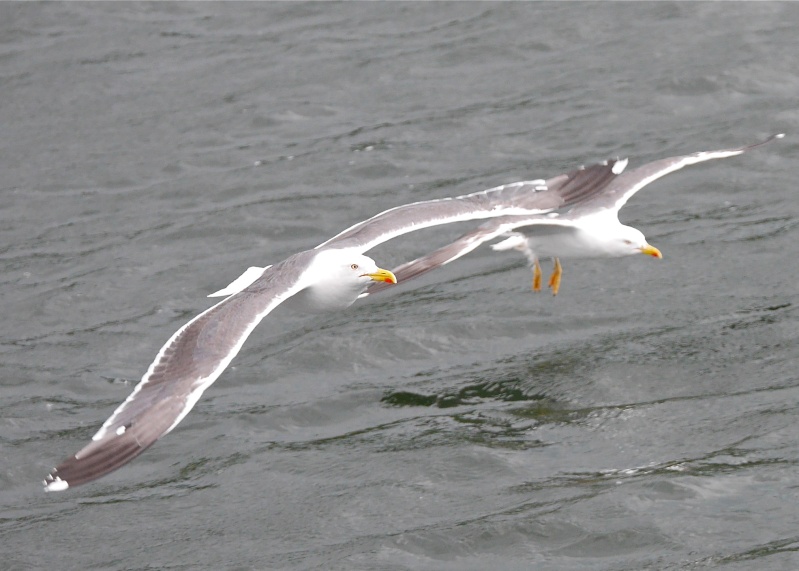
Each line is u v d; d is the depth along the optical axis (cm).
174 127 2339
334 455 1380
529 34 2509
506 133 2189
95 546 1270
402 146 2186
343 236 1280
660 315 1627
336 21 2680
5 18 2783
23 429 1506
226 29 2698
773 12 2469
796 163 1994
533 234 1574
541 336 1611
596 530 1195
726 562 1134
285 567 1192
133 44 2661
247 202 2066
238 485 1346
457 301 1720
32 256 1972
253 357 1636
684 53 2359
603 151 2097
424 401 1480
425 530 1221
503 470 1312
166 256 1938
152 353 1680
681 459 1305
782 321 1573
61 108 2442
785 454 1293
